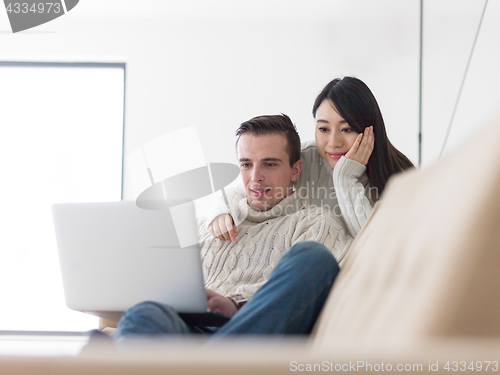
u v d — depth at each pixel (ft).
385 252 1.56
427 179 1.48
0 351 0.73
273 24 12.24
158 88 12.09
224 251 4.65
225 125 12.00
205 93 12.09
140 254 3.09
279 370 0.65
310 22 12.17
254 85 12.09
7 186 12.17
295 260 2.37
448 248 0.86
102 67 12.62
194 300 3.10
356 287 1.70
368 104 6.01
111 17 12.22
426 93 8.90
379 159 6.05
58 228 3.23
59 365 0.70
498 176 0.83
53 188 12.26
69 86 12.59
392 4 11.14
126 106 12.04
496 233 0.82
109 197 12.27
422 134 9.11
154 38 12.23
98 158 12.40
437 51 8.28
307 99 11.98
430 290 0.85
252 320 2.20
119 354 0.71
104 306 3.24
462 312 0.80
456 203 0.93
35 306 11.55
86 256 3.20
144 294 3.14
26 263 11.81
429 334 0.80
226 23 12.26
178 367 0.68
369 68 11.53
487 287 0.80
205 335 2.95
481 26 6.35
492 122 0.98
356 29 11.76
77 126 12.48
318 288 2.32
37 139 12.40
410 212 1.47
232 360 0.67
